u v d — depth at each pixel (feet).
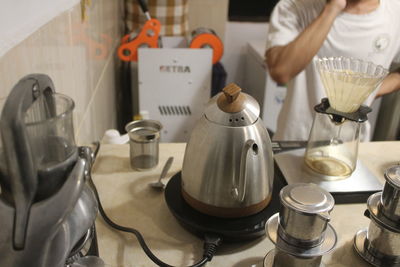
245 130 1.92
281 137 4.78
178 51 5.30
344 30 4.31
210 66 5.43
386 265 1.92
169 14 6.15
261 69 6.79
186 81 5.50
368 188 2.52
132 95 6.25
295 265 1.76
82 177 1.11
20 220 1.01
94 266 1.40
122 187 2.53
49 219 1.01
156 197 2.44
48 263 1.07
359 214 2.36
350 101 2.44
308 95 4.57
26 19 1.68
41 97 1.19
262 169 2.02
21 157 0.99
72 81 2.66
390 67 4.89
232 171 1.94
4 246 1.00
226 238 2.01
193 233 2.12
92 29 3.50
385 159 3.01
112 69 5.22
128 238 2.09
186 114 5.72
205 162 1.99
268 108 6.67
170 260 1.96
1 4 1.39
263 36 8.01
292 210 1.65
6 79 1.45
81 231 1.22
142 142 2.64
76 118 2.78
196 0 7.32
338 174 2.62
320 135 2.75
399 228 1.81
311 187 1.78
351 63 2.78
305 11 4.39
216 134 1.93
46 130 1.13
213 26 7.59
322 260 1.97
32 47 1.77
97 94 3.82
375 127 7.13
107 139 3.13
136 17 6.23
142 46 5.37
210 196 2.04
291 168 2.74
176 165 2.81
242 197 1.99
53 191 1.10
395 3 4.35
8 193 1.08
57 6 2.23
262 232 2.03
